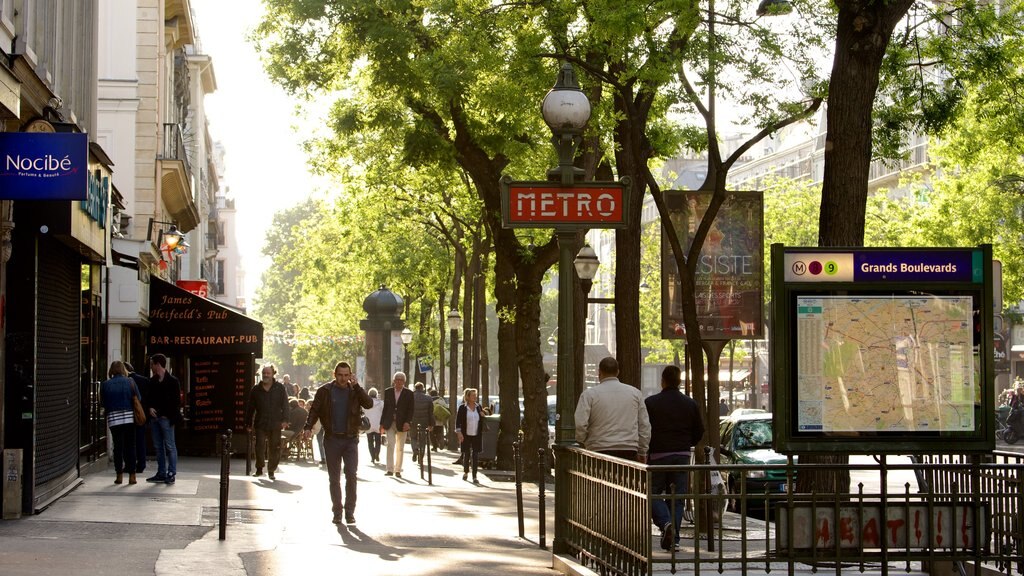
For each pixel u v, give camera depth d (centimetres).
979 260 1048
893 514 1023
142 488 1992
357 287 6084
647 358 7112
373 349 5238
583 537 1201
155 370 2114
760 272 1916
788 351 1035
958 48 1978
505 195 1234
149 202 3694
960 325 1047
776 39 1812
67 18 1894
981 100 2448
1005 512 1030
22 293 1505
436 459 3819
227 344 3088
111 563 1184
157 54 3744
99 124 3675
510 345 3184
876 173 7088
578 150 2495
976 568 1023
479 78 2230
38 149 1368
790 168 8950
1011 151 3028
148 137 3706
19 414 1509
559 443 1283
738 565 1137
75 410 1933
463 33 2153
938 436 1041
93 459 2372
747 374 9144
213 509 1733
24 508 1524
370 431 3428
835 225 1430
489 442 3195
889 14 1429
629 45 1759
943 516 1023
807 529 1008
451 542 1547
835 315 1040
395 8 2328
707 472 1112
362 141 3341
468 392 2769
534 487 2625
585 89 2070
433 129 2489
